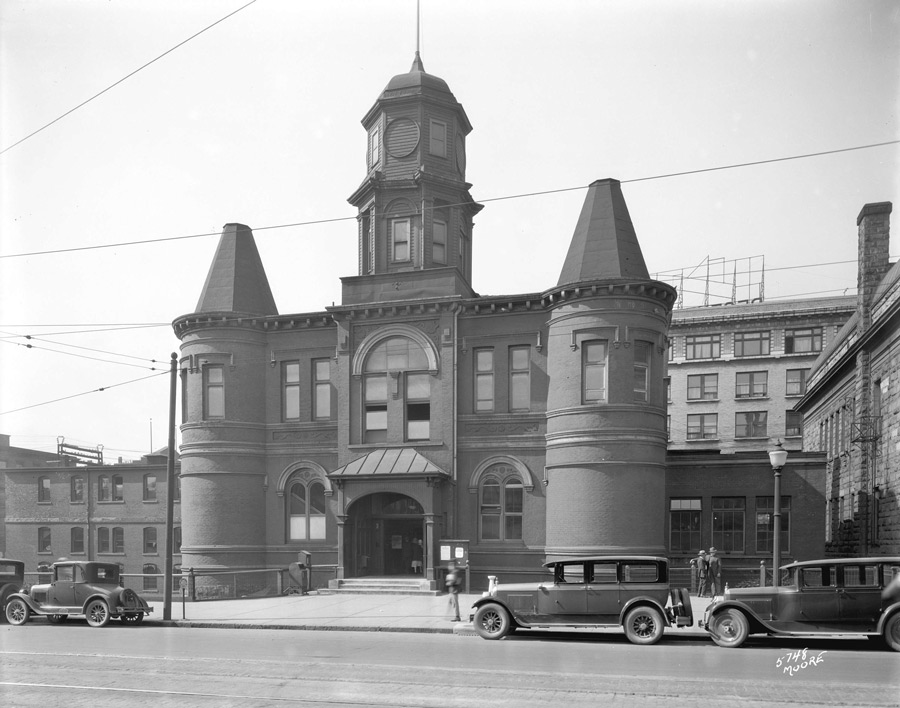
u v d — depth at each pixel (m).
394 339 32.47
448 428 31.30
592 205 31.14
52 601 23.34
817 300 69.81
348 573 31.09
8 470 55.06
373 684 12.90
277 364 34.50
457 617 22.06
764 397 69.62
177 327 34.97
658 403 29.38
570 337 29.53
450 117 34.66
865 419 33.41
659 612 18.06
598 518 28.31
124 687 12.82
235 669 14.39
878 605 16.97
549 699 11.66
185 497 33.91
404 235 33.59
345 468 31.09
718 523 33.53
